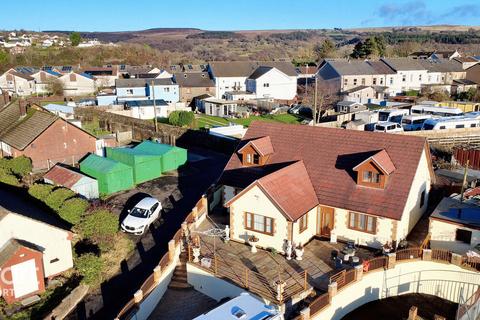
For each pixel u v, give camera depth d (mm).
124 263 30453
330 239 29359
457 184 37625
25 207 31766
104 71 130625
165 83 98938
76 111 80188
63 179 40875
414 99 90875
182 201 41125
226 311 19891
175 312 25109
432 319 24172
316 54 182000
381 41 141500
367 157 29891
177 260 28766
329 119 75500
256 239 28062
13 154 49469
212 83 103125
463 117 68188
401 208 27031
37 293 27266
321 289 24094
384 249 26922
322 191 29906
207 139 61125
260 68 104062
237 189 33250
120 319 22797
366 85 100875
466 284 25359
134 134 66812
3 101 60406
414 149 29188
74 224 33250
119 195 42906
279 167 32281
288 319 22328
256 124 36062
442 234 28391
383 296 26172
